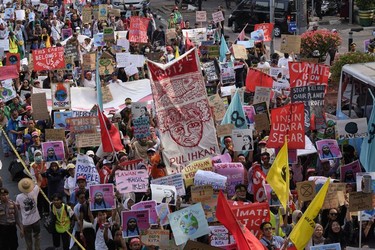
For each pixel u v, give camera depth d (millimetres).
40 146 30219
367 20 61875
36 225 25562
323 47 43875
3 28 51781
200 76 27062
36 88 36719
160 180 24922
